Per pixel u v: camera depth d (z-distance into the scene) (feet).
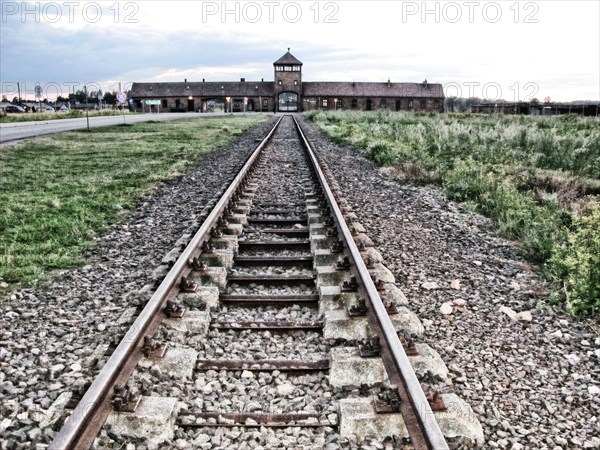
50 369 12.48
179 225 26.91
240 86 395.96
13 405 11.00
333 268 17.90
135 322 12.44
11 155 56.65
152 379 11.53
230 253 19.48
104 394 9.93
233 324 14.60
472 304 17.33
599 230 21.16
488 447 10.18
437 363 12.32
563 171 43.34
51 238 24.27
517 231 26.18
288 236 23.85
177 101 394.52
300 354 13.23
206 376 12.22
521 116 125.90
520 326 15.87
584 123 92.48
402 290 18.21
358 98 391.86
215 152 62.08
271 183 37.45
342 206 27.27
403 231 26.16
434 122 102.01
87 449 8.77
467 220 29.04
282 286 17.94
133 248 23.18
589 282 17.37
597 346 14.80
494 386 12.40
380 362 11.98
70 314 15.93
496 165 42.65
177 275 15.94
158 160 53.42
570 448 10.36
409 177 40.93
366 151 60.39
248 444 9.98
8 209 28.73
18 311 16.14
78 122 140.56
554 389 12.48
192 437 10.18
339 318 14.15
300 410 11.05
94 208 30.48
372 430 9.98
